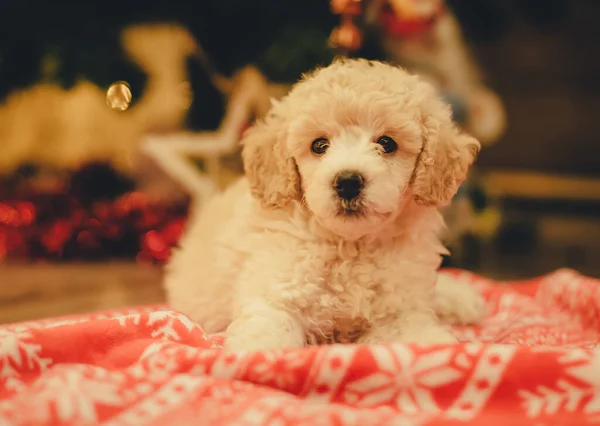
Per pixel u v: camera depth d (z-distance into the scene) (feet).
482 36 5.05
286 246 1.62
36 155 4.62
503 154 5.69
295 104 1.66
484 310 2.02
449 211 3.47
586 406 1.27
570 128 5.61
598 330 1.86
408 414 1.24
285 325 1.52
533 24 5.51
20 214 3.99
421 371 1.30
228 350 1.44
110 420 1.21
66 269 3.77
